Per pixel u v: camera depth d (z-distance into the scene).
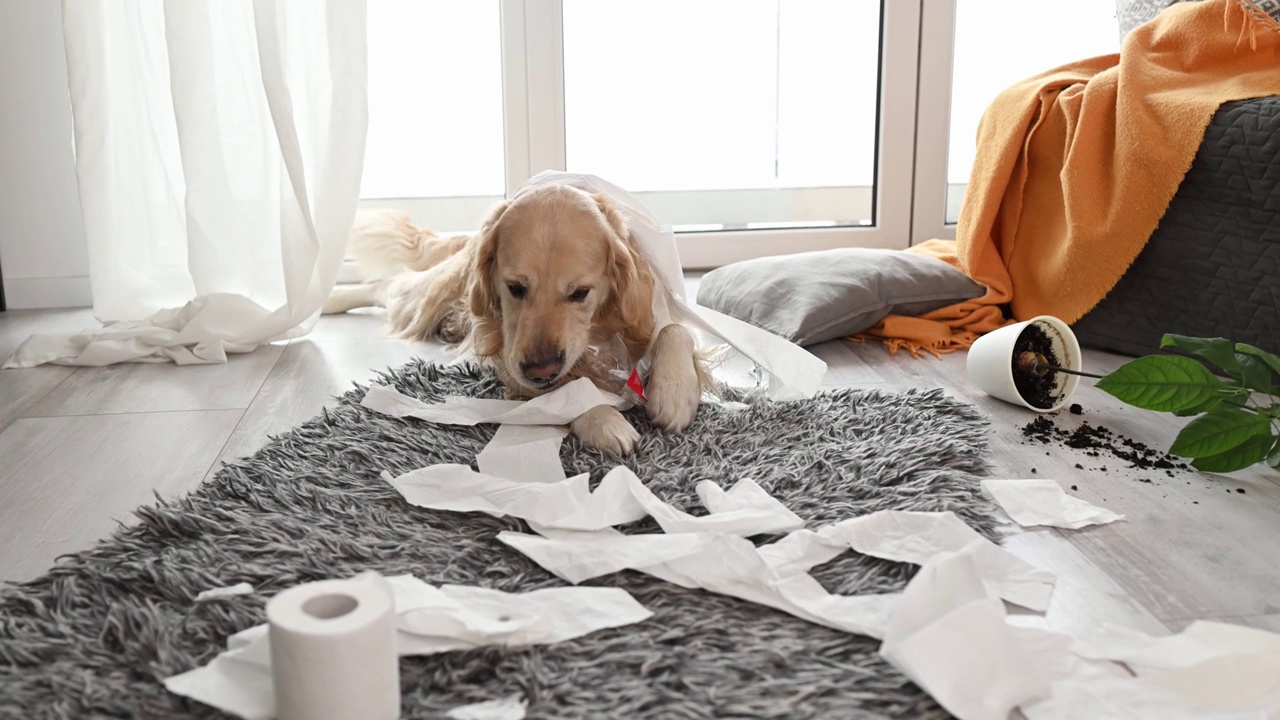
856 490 1.48
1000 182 2.44
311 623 0.91
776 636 1.12
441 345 2.44
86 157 2.44
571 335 1.73
